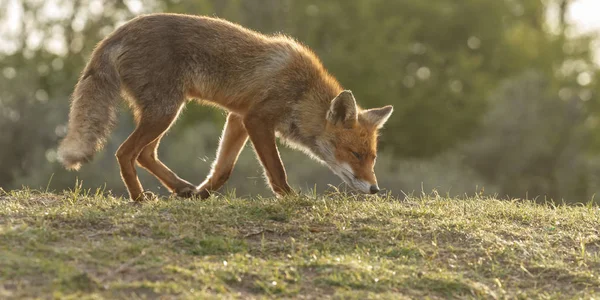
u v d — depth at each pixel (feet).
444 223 35.78
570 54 241.96
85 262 28.45
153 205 36.32
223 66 41.16
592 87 236.02
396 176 162.81
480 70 227.40
